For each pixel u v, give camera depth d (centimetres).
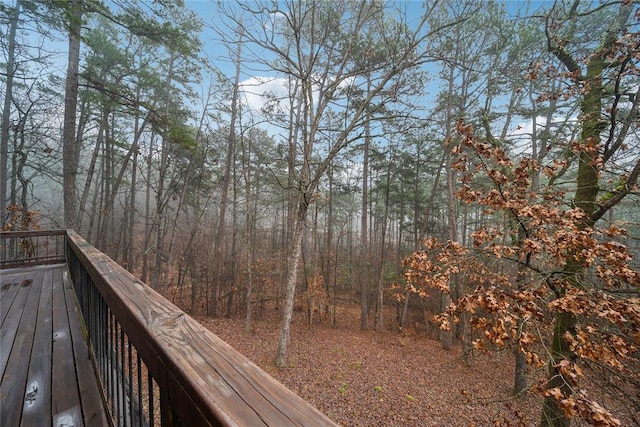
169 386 75
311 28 726
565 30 529
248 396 61
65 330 287
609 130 460
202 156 1259
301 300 1533
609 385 395
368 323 1540
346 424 620
